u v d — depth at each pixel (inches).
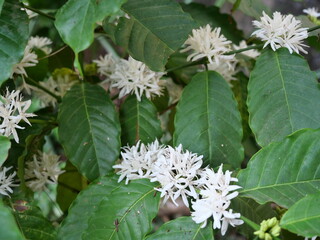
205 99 28.1
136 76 29.3
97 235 24.4
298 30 28.0
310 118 26.6
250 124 27.1
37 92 34.0
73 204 26.7
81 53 30.1
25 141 28.6
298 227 21.7
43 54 33.4
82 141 28.1
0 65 25.1
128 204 24.9
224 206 23.0
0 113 26.7
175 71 34.8
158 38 26.3
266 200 23.6
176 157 25.0
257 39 34.0
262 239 22.3
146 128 29.4
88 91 29.3
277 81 27.4
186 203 24.5
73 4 23.3
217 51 28.9
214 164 27.0
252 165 24.5
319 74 37.3
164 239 23.5
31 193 29.3
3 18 25.8
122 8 26.9
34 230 26.7
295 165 24.2
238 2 31.8
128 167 26.4
